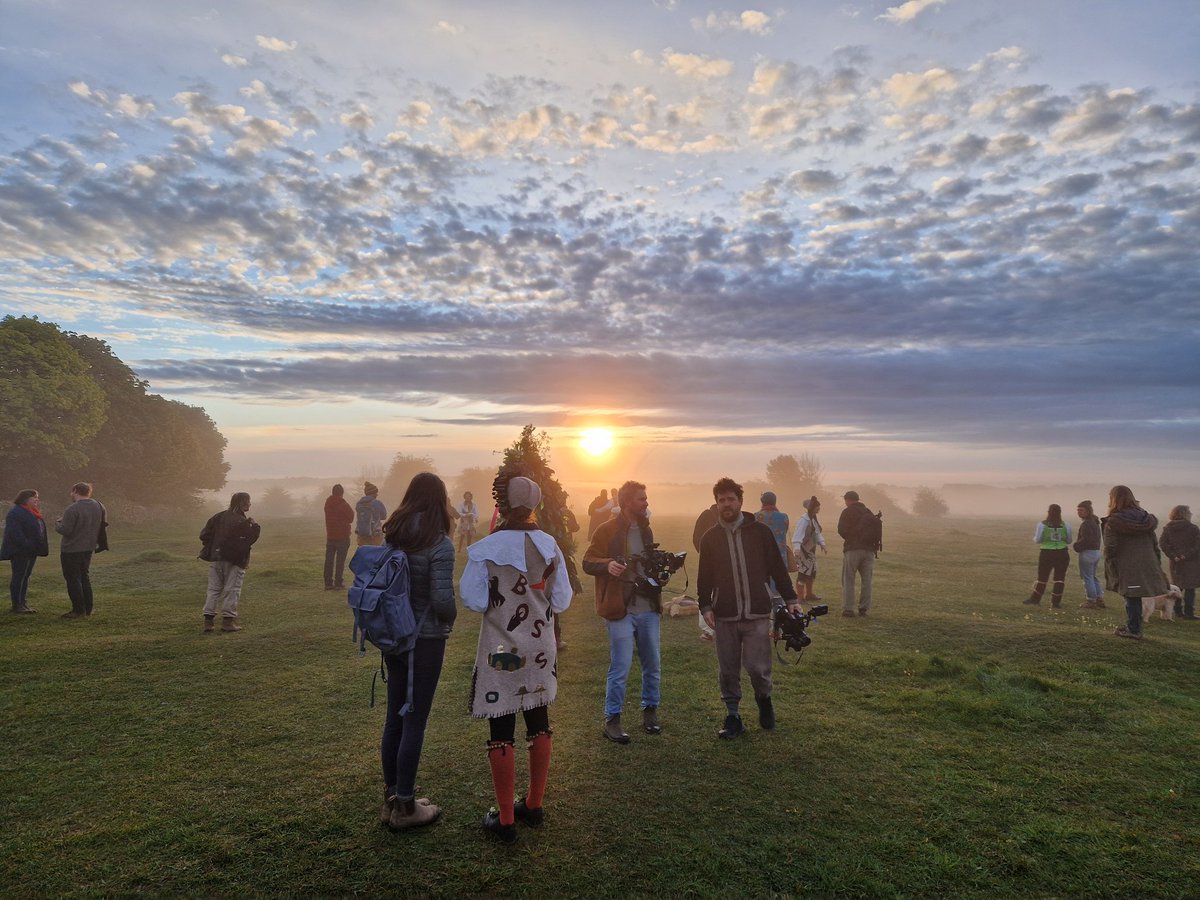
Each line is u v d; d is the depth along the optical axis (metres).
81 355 43.62
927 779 4.50
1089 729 5.47
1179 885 3.27
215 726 5.50
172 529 34.28
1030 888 3.27
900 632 9.54
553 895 3.18
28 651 7.95
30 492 10.51
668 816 3.97
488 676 3.71
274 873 3.32
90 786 4.33
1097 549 12.76
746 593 5.39
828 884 3.28
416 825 3.76
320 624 9.85
